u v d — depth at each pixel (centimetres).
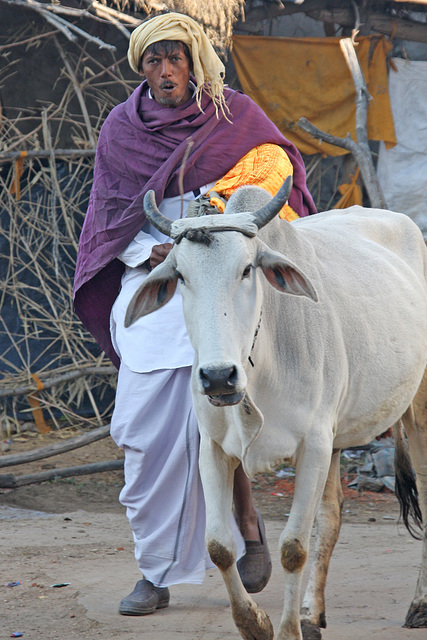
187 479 642
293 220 699
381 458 1219
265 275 476
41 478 1173
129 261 679
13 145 1480
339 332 550
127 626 600
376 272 616
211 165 683
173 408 647
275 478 1234
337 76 1548
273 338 512
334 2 1564
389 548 848
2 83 1502
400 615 625
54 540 877
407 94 1611
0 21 1502
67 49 1515
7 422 1435
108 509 1064
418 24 1617
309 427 523
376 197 1483
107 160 709
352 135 1564
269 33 1592
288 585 512
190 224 458
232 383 419
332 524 620
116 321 683
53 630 590
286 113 1565
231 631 591
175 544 641
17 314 1480
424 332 641
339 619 615
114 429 664
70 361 1485
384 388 593
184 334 654
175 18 677
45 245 1494
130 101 718
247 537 675
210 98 696
